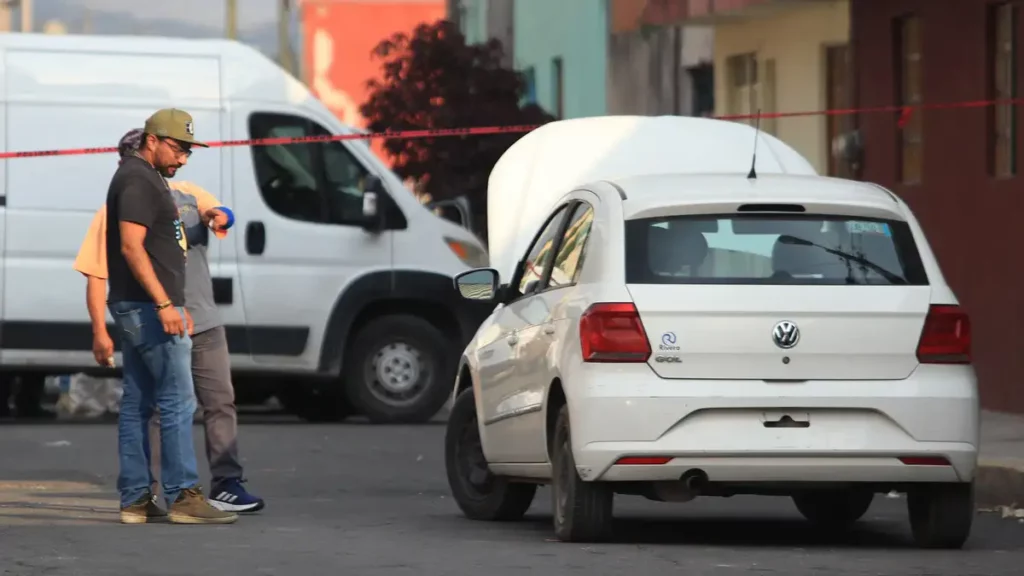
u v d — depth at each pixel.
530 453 30.42
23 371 56.91
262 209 55.78
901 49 61.97
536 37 107.00
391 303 57.59
